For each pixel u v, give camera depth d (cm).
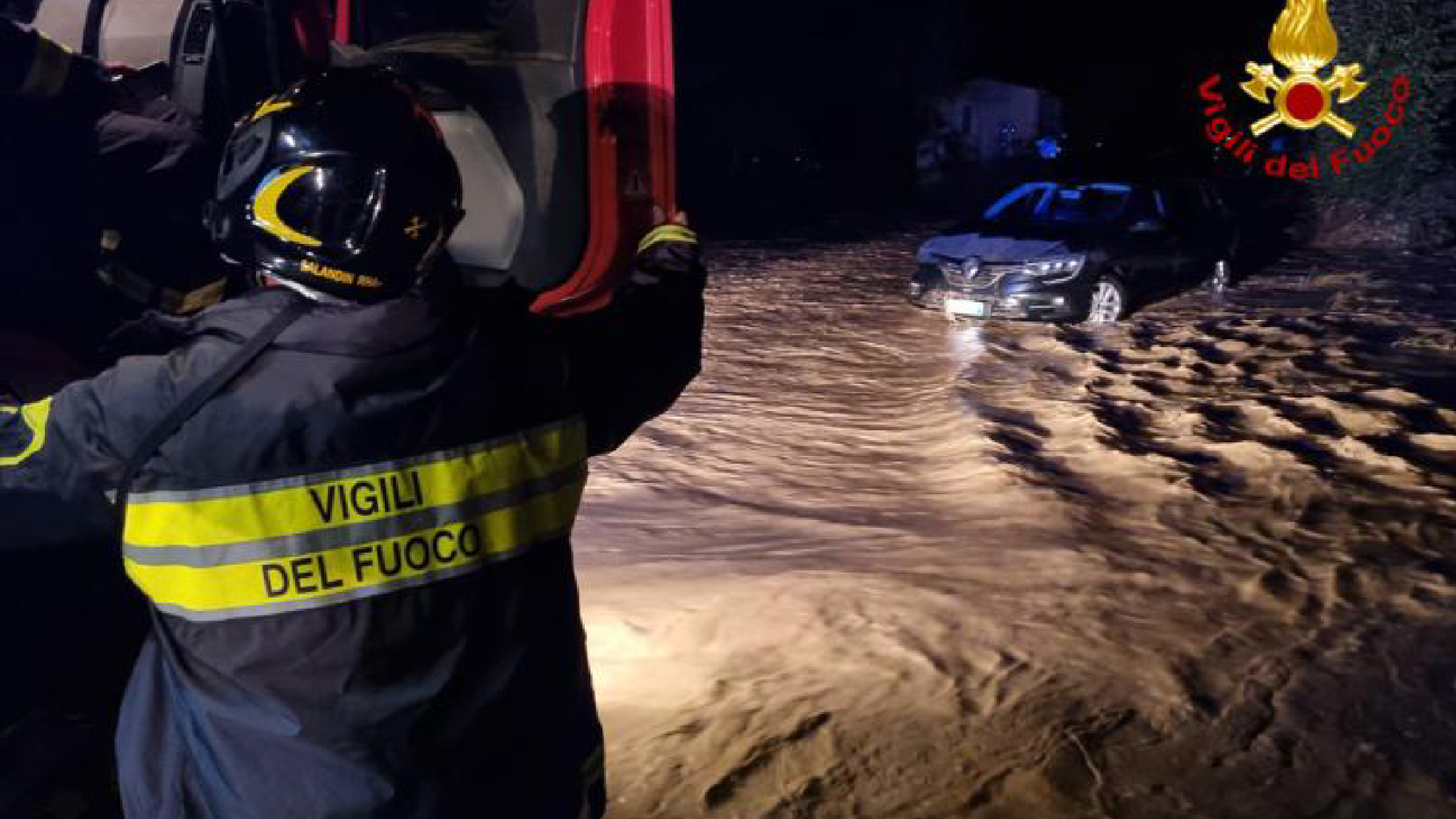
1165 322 1236
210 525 146
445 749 154
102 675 238
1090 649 432
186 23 258
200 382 145
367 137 152
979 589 495
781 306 1412
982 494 673
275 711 148
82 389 149
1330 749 361
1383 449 730
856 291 1520
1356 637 445
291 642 148
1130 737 368
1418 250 1764
